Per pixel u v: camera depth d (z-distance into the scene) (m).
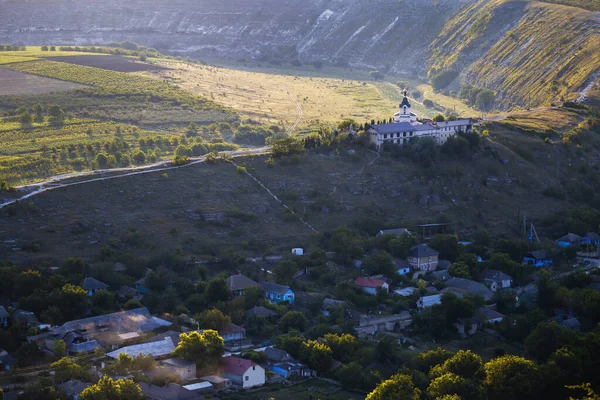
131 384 156.38
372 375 178.75
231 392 169.12
